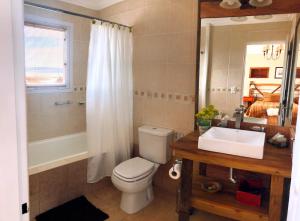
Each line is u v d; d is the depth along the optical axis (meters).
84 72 3.37
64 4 3.04
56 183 2.49
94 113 2.69
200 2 2.36
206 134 2.04
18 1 0.63
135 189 2.36
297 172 0.78
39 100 2.94
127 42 2.92
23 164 0.69
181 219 2.10
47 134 3.07
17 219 0.69
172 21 2.62
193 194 2.07
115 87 2.84
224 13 2.27
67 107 3.24
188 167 2.00
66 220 2.31
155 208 2.56
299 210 0.69
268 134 2.22
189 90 2.59
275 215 1.69
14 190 0.67
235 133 2.21
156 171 2.84
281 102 2.13
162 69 2.76
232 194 2.06
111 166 2.87
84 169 2.72
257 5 2.13
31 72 2.86
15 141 0.65
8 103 0.63
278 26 2.08
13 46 0.63
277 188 1.64
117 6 3.12
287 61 2.07
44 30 2.91
